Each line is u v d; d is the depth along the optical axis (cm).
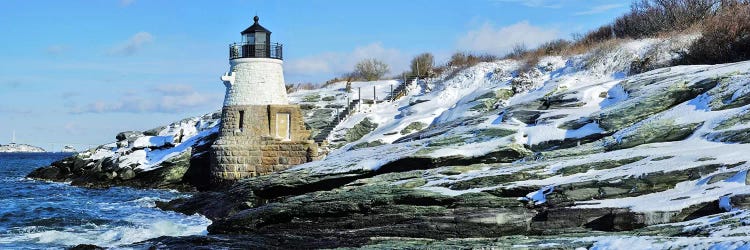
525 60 5312
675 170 2181
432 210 2298
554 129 3244
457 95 5125
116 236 2770
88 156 5988
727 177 2084
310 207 2511
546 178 2430
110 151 5856
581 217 2034
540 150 3178
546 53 5469
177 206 3597
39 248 2512
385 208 2388
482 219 2109
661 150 2545
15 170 9181
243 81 4300
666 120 2917
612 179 2212
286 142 4228
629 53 4575
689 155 2355
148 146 5212
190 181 4803
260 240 2295
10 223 3088
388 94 5788
